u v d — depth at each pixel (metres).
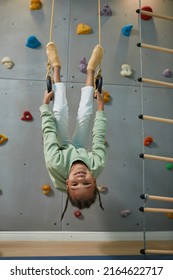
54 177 1.93
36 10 3.18
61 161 1.88
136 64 3.20
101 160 1.97
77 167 1.82
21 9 3.17
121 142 3.03
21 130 2.94
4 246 2.61
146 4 3.33
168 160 2.39
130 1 3.30
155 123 3.12
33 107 2.99
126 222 2.90
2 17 3.13
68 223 2.84
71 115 3.00
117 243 2.78
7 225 2.78
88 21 3.22
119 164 2.99
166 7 3.34
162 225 2.95
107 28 3.23
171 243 2.82
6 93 2.98
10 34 3.10
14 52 3.07
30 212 2.82
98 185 2.92
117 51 3.20
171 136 3.12
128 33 3.22
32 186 2.86
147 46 2.50
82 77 3.09
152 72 3.21
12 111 2.96
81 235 2.82
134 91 3.15
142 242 2.83
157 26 3.30
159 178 3.03
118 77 3.14
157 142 3.08
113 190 2.94
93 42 3.19
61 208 2.85
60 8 3.21
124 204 2.93
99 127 2.10
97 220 2.87
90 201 1.78
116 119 3.06
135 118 3.10
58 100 2.13
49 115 2.01
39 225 2.81
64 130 2.09
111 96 3.10
